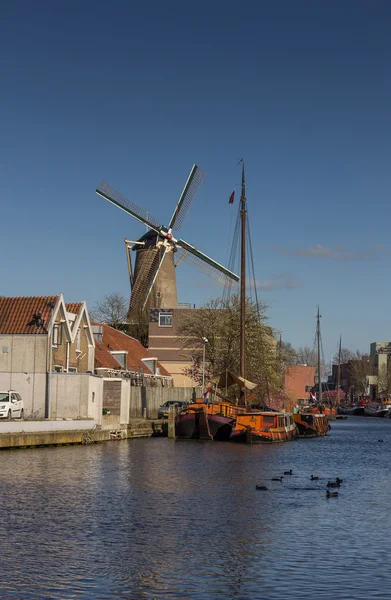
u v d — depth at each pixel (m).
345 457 55.91
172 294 120.44
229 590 18.45
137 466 42.72
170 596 17.94
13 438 48.78
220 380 71.56
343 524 26.64
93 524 25.48
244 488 35.19
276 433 69.69
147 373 99.38
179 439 67.12
